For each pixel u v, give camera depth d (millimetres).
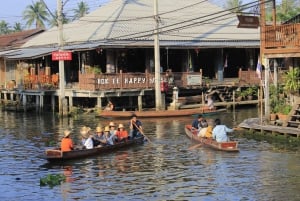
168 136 27891
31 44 53438
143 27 43938
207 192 16344
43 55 43281
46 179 17984
